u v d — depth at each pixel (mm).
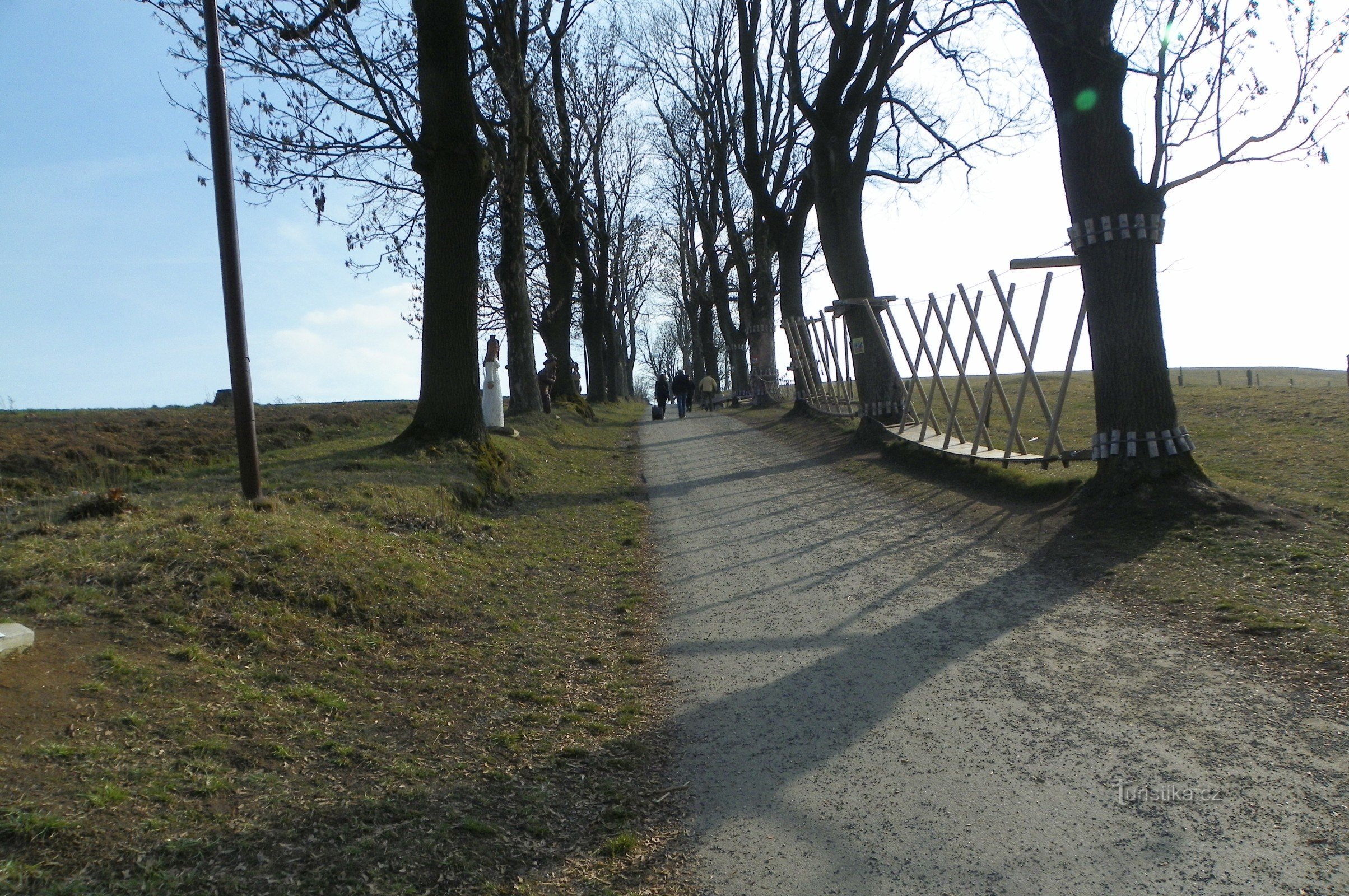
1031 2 10289
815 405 23906
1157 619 6828
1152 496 9547
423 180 14477
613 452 21531
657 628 7648
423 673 6219
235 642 5895
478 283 14547
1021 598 7672
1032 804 4254
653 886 3750
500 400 18578
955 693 5688
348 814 4105
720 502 13773
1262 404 20922
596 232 40062
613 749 5191
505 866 3867
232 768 4355
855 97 19281
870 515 11883
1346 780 4273
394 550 8484
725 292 42938
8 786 3730
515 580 8984
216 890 3408
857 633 7059
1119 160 10016
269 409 24719
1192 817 4035
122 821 3691
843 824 4180
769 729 5355
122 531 7305
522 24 19969
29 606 5652
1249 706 5184
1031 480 12258
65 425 16594
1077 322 11625
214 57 8789
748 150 27875
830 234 20062
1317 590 6945
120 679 4930
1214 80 9547
